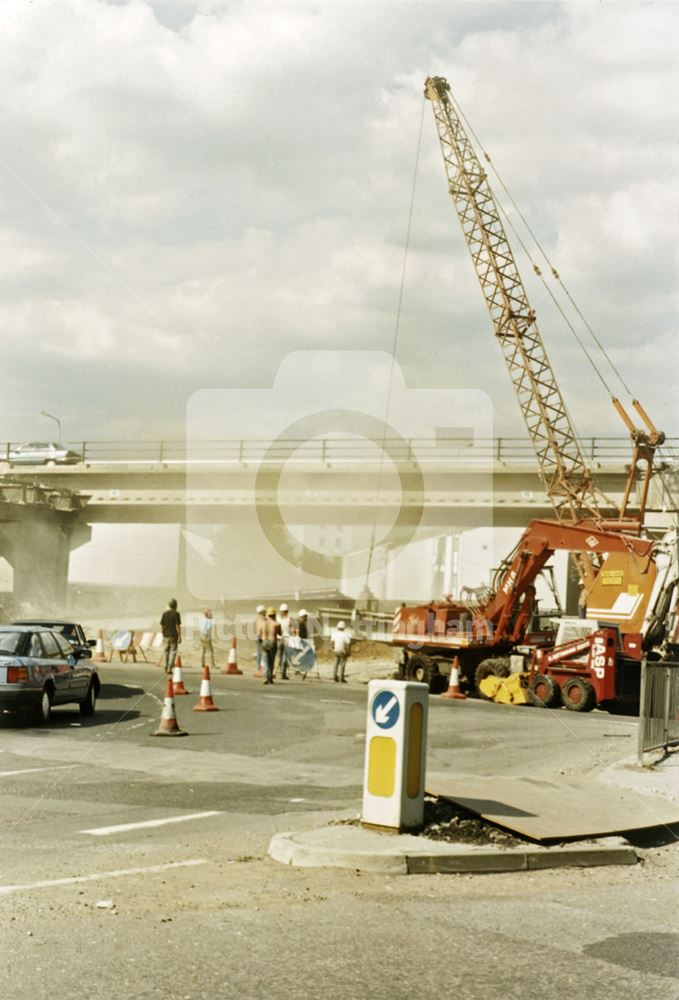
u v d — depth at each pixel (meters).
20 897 7.13
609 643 28.34
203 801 11.48
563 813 10.30
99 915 6.73
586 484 51.59
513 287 54.84
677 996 5.65
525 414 53.28
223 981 5.55
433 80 57.62
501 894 7.84
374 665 42.38
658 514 50.28
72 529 62.12
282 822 10.38
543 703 29.05
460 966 6.00
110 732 17.50
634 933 6.88
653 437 43.56
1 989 5.29
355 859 8.37
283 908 7.09
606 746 17.95
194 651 42.12
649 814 10.69
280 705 23.39
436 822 9.49
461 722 22.00
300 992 5.44
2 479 57.75
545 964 6.11
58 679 18.75
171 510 61.00
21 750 15.18
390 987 5.59
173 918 6.73
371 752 9.34
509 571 31.94
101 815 10.59
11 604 58.59
